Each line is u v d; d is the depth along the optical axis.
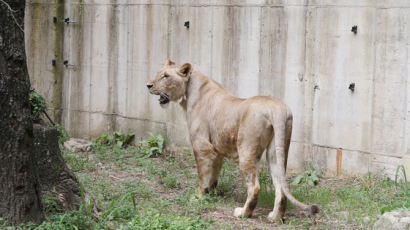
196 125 14.45
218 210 13.74
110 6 22.97
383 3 16.02
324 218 13.14
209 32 20.03
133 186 16.17
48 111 24.84
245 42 19.16
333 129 17.34
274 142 12.77
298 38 17.95
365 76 16.55
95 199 13.74
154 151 21.02
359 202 14.42
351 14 16.75
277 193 12.66
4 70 9.97
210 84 14.57
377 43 16.23
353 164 16.94
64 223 11.17
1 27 9.90
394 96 15.94
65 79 24.52
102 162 19.77
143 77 22.17
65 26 24.33
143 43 22.08
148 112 22.06
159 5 21.47
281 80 18.42
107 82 23.31
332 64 17.27
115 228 11.55
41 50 24.92
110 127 23.36
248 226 12.36
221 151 14.10
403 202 13.86
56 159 12.09
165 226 11.58
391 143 16.05
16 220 10.28
